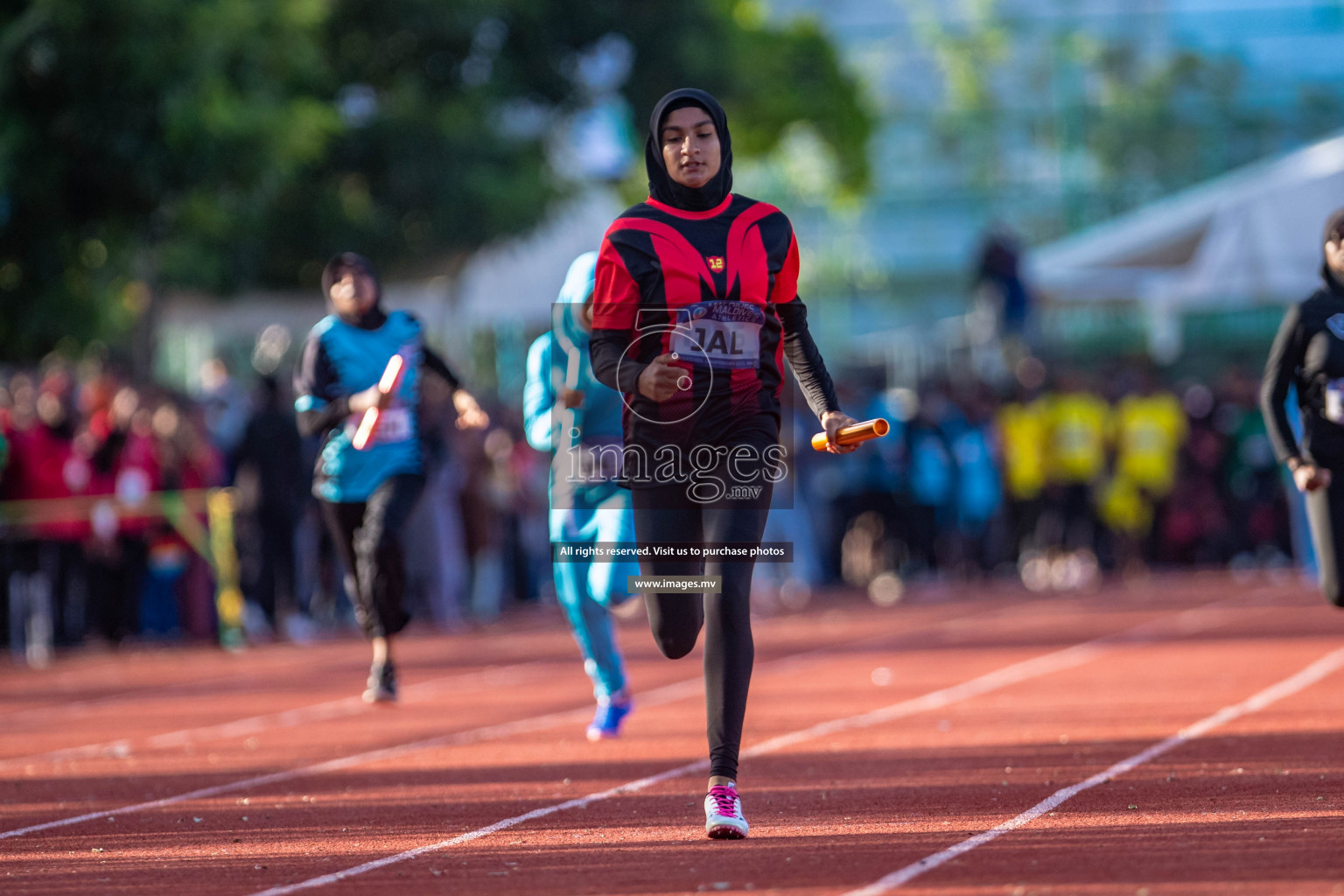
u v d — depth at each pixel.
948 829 20.52
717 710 19.66
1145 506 71.50
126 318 80.19
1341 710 30.72
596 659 29.73
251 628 58.66
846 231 190.12
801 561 69.38
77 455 54.09
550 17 99.25
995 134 187.00
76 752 31.75
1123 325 125.31
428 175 92.38
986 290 93.00
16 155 62.34
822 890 17.20
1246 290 73.69
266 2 66.94
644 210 20.02
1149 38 183.88
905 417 74.19
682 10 103.62
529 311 88.38
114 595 54.56
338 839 21.42
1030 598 64.25
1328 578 26.33
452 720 34.56
